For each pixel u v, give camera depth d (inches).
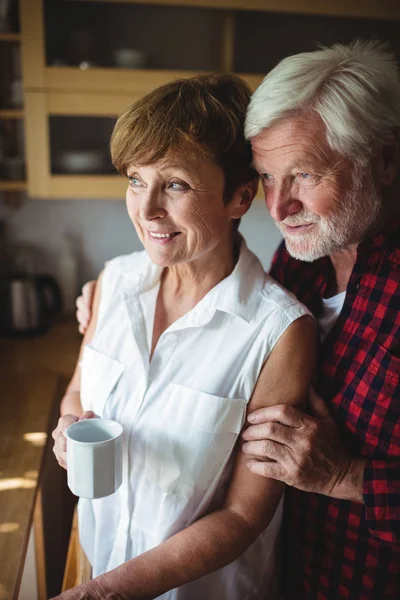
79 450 33.2
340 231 35.5
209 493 37.4
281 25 85.3
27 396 71.4
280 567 46.1
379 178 36.3
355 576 41.2
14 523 46.5
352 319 39.4
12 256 101.1
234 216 37.2
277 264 47.3
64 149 85.0
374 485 37.3
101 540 41.4
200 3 81.8
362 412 38.3
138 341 39.6
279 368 36.5
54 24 80.7
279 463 36.3
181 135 31.7
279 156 33.7
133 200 35.6
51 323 98.3
